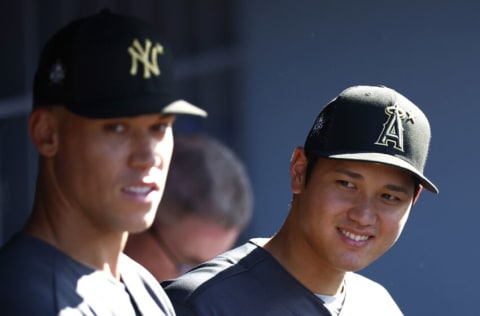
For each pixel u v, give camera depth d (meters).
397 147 10.89
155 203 9.11
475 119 24.33
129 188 8.95
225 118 23.48
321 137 11.14
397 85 24.23
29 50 20.83
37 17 20.92
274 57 23.81
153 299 9.77
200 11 23.28
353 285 12.01
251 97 23.66
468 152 24.28
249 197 12.94
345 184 10.89
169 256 12.69
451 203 24.36
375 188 10.86
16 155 20.56
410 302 24.12
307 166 11.14
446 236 24.30
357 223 10.83
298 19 23.89
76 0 21.44
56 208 9.11
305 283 11.39
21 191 20.61
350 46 24.08
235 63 23.61
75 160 8.92
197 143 12.84
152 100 8.98
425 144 11.17
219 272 11.23
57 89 8.95
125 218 8.97
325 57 24.00
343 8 23.98
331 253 10.95
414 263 24.20
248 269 11.34
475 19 24.17
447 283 24.31
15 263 8.77
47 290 8.66
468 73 24.22
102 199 8.91
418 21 24.20
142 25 9.26
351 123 10.98
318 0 23.92
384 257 24.06
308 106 23.98
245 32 23.69
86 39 8.95
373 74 24.16
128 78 8.95
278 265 11.41
